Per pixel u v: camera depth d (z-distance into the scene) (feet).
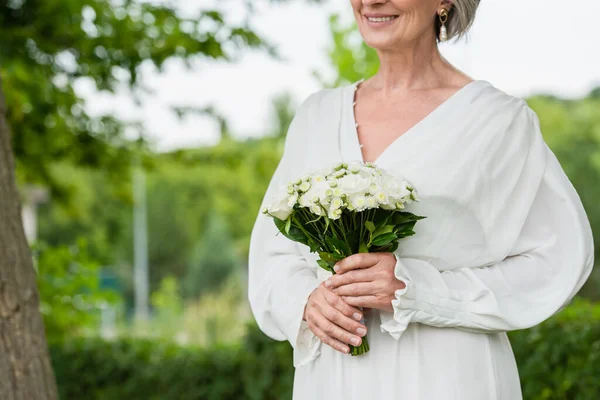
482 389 7.89
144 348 22.02
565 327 15.47
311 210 7.52
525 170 8.12
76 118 28.43
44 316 22.50
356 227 7.68
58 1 25.11
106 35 25.45
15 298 11.32
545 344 15.44
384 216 7.64
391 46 8.25
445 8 8.47
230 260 122.31
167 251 142.00
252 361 19.90
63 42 25.84
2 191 11.43
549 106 95.35
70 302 22.58
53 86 27.17
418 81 8.50
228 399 20.48
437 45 8.71
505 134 8.04
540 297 7.98
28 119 27.35
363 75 30.71
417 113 8.32
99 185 111.86
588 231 8.12
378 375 7.94
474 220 8.00
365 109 8.64
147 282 141.28
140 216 122.31
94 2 25.48
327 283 7.88
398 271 7.63
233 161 32.32
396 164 8.02
